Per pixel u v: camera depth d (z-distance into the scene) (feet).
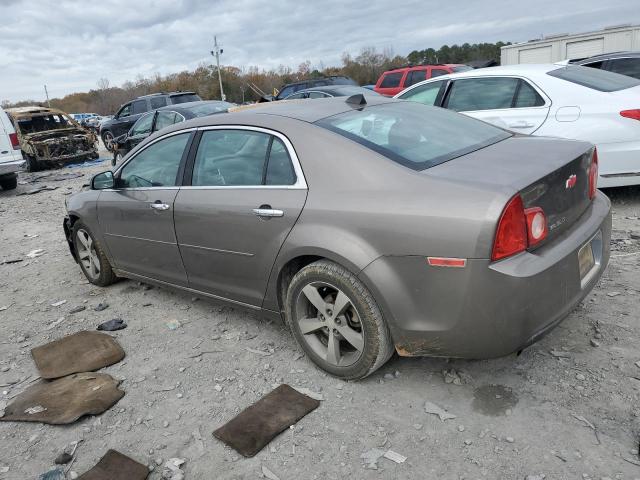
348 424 9.17
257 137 11.28
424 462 8.14
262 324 13.20
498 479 7.67
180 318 14.08
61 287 17.76
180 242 12.86
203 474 8.42
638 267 14.02
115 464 8.72
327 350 10.47
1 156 40.88
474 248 8.06
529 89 19.43
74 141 55.42
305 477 8.13
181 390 10.73
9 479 8.77
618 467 7.63
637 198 20.57
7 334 14.42
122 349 12.58
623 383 9.41
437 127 11.39
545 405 9.08
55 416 10.14
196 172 12.53
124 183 14.74
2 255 23.06
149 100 58.70
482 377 10.04
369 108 11.73
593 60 31.07
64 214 30.81
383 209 8.94
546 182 8.61
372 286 9.09
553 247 8.66
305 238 9.87
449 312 8.54
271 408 9.70
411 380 10.19
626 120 17.47
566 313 8.85
